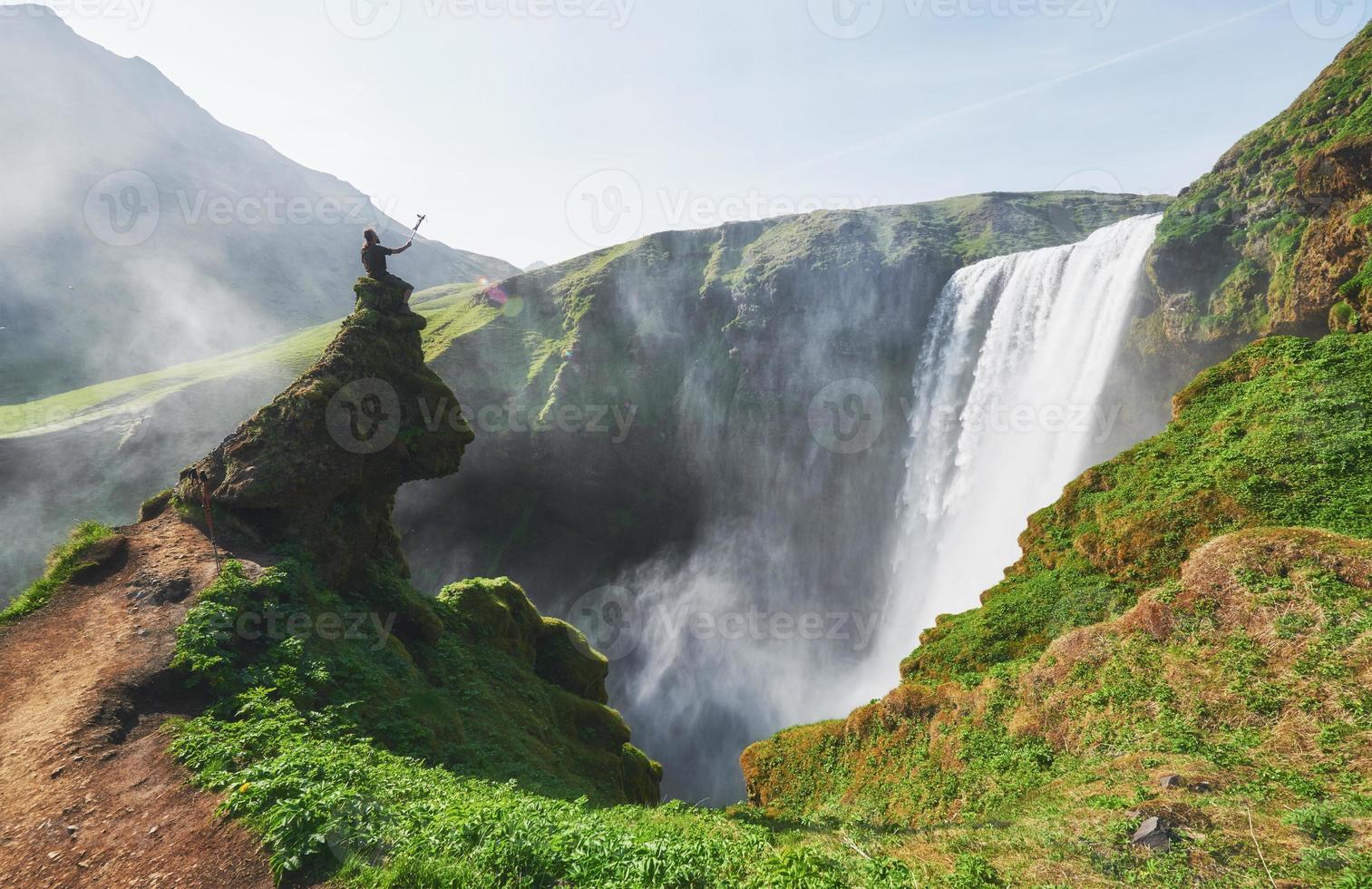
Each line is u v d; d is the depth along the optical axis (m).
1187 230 46.31
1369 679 13.32
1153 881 9.50
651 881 7.31
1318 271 36.22
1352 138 34.41
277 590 17.30
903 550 74.94
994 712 19.70
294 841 8.02
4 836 9.10
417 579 66.88
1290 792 11.41
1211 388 27.84
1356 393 23.12
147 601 16.17
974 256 87.19
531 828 8.00
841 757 23.61
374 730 15.23
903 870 9.34
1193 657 16.48
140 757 10.98
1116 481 26.50
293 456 20.34
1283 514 20.59
